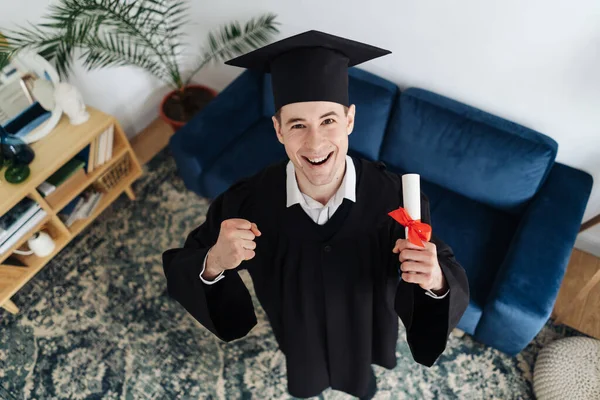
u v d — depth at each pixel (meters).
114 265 2.35
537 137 1.81
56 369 2.06
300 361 1.51
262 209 1.15
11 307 2.18
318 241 1.13
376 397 1.92
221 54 2.53
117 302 2.23
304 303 1.27
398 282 1.27
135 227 2.49
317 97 0.94
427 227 0.91
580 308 2.04
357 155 2.22
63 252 2.40
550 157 1.79
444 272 1.04
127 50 2.61
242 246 0.94
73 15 1.98
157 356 2.07
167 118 2.69
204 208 2.54
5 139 1.92
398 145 2.08
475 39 1.79
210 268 1.08
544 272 1.66
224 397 1.95
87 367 2.06
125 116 2.84
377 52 0.99
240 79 2.39
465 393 1.91
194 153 2.17
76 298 2.25
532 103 1.86
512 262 1.70
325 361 1.54
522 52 1.72
